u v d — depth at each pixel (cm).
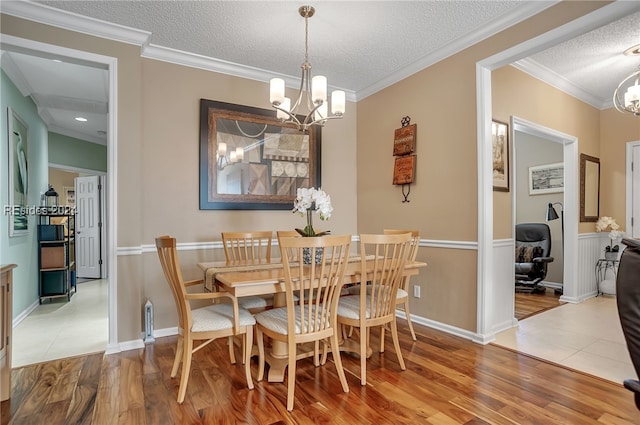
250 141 366
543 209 535
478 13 264
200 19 270
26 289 400
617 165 470
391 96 388
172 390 214
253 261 295
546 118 389
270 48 318
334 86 412
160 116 321
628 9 211
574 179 435
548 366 245
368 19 271
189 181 334
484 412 188
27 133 420
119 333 280
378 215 407
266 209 375
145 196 313
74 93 433
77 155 627
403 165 366
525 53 266
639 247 114
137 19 269
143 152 312
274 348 246
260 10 259
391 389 214
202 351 279
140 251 291
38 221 452
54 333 332
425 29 287
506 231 331
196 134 339
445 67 325
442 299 327
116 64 282
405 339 303
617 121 470
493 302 311
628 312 113
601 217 482
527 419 181
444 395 206
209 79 346
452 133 318
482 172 292
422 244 347
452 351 274
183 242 330
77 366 251
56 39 261
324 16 267
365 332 226
